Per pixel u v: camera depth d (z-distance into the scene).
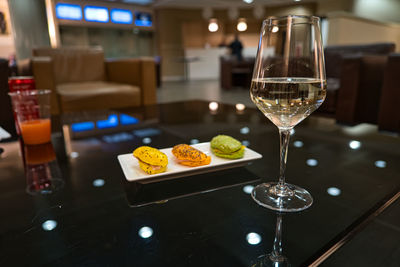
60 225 0.31
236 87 6.30
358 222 0.32
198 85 7.32
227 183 0.41
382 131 0.72
